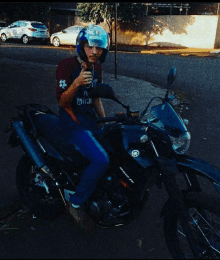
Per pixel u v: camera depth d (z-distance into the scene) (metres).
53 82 9.51
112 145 2.83
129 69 13.19
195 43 24.56
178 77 11.84
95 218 2.87
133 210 2.85
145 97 8.52
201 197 2.61
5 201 3.63
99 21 23.92
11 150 4.92
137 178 2.74
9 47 20.02
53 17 29.05
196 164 2.62
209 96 9.23
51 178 3.15
